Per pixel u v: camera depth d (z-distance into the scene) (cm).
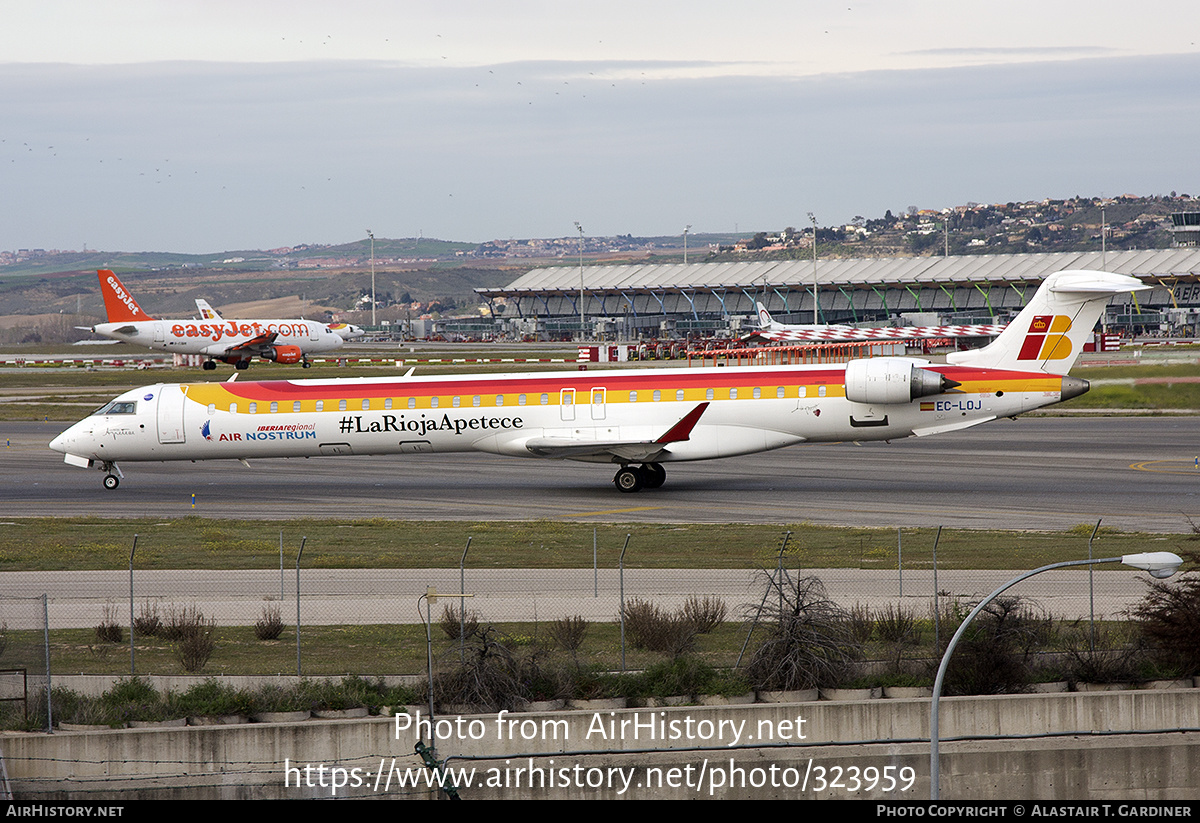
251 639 7000
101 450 12962
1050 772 6103
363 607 7612
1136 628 6850
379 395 12781
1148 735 6144
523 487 13350
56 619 7406
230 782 5747
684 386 12431
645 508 11638
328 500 12594
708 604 7181
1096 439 16588
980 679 6303
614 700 6191
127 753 5678
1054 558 8569
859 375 12025
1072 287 11925
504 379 12781
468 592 7894
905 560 8631
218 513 11762
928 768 6066
